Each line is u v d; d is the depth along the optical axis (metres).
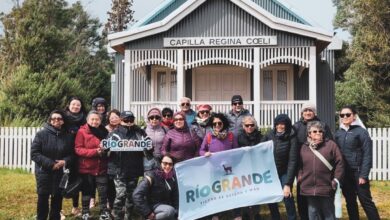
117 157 8.78
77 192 8.98
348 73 32.84
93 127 9.03
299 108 17.08
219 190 8.73
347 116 8.65
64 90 22.89
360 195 8.53
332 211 8.05
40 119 20.83
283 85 19.47
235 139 8.97
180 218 8.52
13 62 26.19
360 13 25.78
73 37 44.84
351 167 8.55
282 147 8.55
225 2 17.16
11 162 15.78
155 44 17.16
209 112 9.27
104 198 8.99
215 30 17.14
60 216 9.29
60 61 27.91
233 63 17.00
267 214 10.08
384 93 25.44
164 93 19.73
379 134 14.77
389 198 11.93
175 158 8.82
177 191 8.65
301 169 8.19
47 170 8.54
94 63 45.28
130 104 17.30
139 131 8.90
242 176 8.75
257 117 16.98
